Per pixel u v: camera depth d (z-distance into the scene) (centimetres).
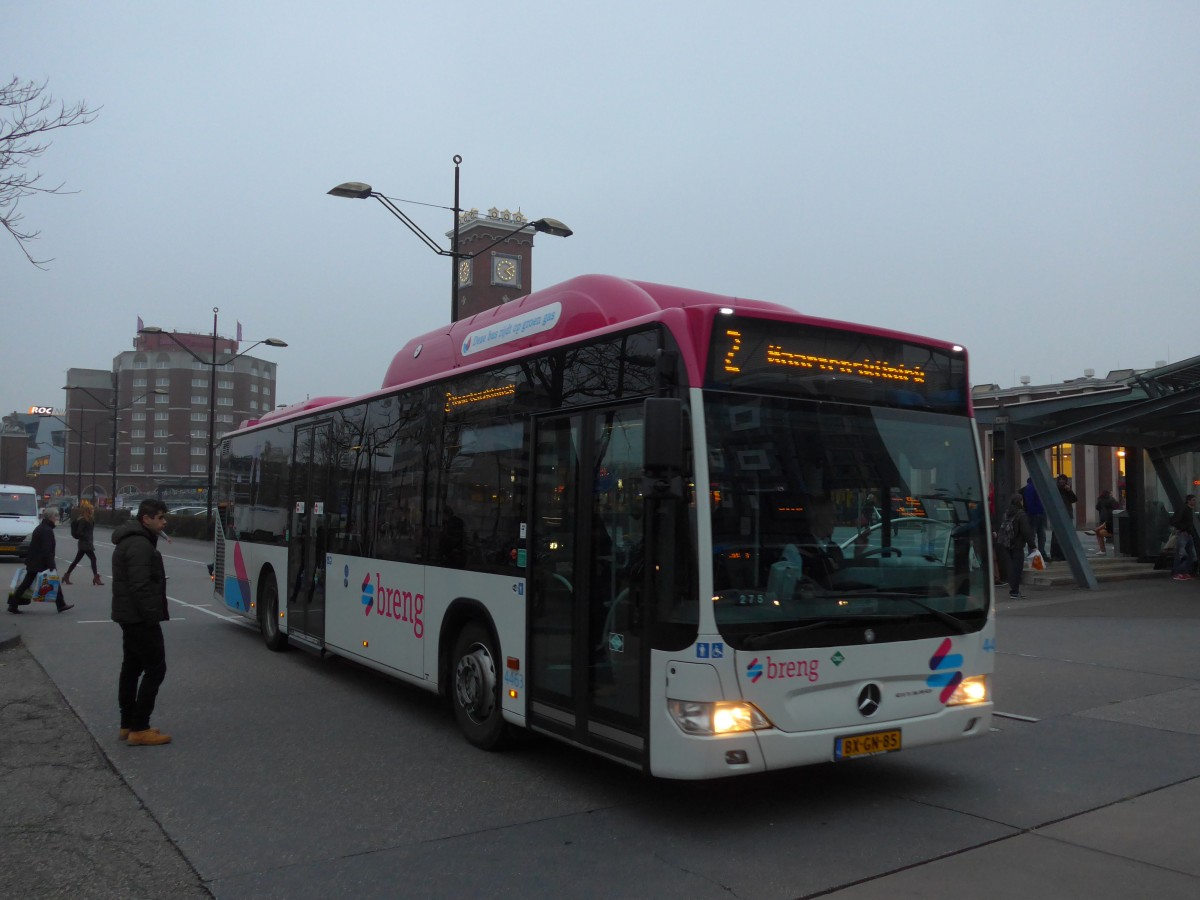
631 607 570
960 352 656
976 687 618
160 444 12862
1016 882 477
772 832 552
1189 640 1239
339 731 799
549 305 767
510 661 688
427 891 469
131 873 492
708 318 553
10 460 13575
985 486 648
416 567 832
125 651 754
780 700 539
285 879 484
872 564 586
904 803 606
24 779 657
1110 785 643
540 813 588
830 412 591
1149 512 2167
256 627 1460
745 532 546
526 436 686
